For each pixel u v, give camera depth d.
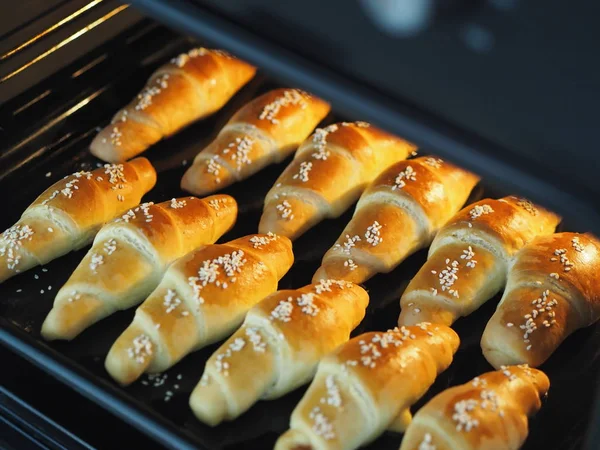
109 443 0.63
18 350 0.66
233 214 0.73
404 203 0.71
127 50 0.82
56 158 0.76
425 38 0.49
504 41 0.47
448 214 0.71
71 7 0.80
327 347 0.63
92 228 0.71
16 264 0.69
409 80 0.49
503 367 0.63
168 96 0.78
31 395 0.65
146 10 0.54
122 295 0.67
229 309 0.65
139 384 0.64
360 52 0.50
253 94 0.82
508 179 0.49
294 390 0.64
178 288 0.65
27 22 0.78
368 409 0.60
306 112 0.78
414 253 0.71
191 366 0.65
